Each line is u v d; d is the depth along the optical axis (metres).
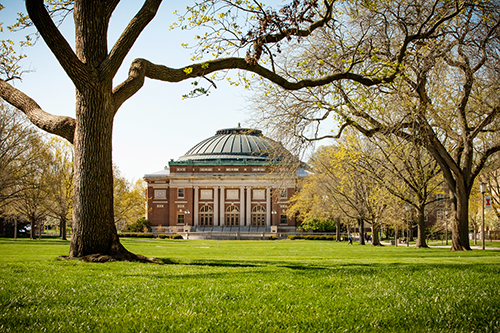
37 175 46.56
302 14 14.62
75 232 13.99
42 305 7.10
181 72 14.97
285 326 6.03
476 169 26.05
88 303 7.26
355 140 31.33
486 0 18.19
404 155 26.61
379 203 41.38
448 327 6.06
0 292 7.89
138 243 44.44
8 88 15.28
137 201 62.62
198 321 6.20
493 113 22.56
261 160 88.19
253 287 8.85
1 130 41.16
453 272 11.52
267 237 77.69
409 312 6.78
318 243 54.16
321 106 19.11
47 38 12.18
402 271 12.07
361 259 19.73
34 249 26.44
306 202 61.47
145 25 13.91
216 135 102.69
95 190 13.91
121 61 13.84
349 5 19.05
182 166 87.75
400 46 20.14
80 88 13.56
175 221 86.06
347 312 6.80
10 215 58.66
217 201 86.62
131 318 6.29
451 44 19.66
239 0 15.02
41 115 14.61
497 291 8.50
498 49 20.55
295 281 9.80
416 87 21.42
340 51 19.64
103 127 13.91
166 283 9.31
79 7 13.55
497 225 54.53
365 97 19.22
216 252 29.45
